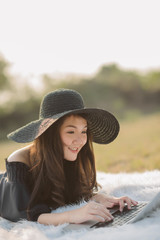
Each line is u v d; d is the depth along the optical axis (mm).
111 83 21109
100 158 4945
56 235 1357
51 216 1520
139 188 2084
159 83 20953
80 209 1468
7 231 1459
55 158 1658
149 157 4562
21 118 18594
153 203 1361
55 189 1720
